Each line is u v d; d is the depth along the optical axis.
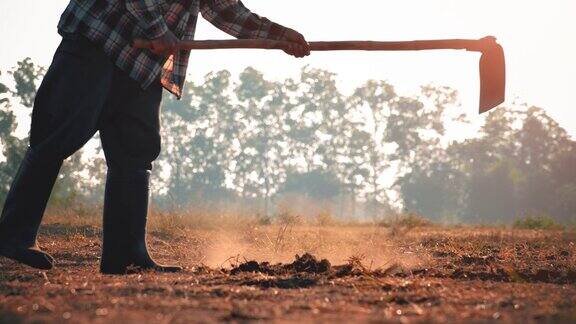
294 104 104.31
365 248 11.56
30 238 7.69
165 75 8.01
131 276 7.07
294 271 7.38
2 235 7.65
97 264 9.21
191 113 101.62
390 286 6.09
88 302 5.14
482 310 4.96
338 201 102.88
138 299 5.30
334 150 103.44
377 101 104.06
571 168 95.12
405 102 103.31
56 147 7.56
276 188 102.12
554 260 9.69
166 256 10.59
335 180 100.38
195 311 4.82
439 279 6.87
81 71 7.56
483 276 7.34
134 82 7.80
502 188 92.75
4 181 64.88
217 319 4.48
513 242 14.12
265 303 5.14
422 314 4.79
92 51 7.59
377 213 99.56
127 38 7.64
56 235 14.69
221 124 102.88
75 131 7.53
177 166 99.62
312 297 5.50
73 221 19.12
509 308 5.05
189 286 6.04
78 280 6.61
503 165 93.69
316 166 103.06
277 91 104.12
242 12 8.42
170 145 100.81
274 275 7.02
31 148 7.69
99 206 23.36
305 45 8.23
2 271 7.72
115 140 7.88
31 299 5.29
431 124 103.19
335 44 8.23
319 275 6.98
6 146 71.62
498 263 9.32
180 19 7.94
